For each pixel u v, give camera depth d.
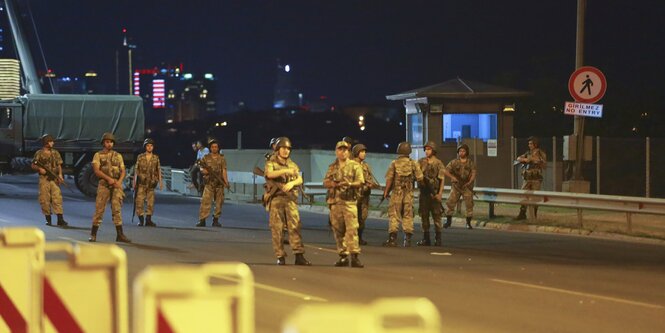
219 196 57.06
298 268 37.44
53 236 49.56
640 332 24.91
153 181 57.06
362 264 38.97
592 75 58.50
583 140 61.22
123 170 47.41
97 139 86.62
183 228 55.41
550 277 35.41
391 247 45.97
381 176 78.81
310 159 93.00
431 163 46.81
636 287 33.00
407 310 10.11
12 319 15.87
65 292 13.47
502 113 74.00
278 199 38.34
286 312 27.30
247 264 38.50
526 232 54.59
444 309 28.11
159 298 11.47
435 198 46.59
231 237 50.03
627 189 80.06
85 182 83.88
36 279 13.71
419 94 73.44
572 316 27.16
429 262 39.84
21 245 16.09
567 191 61.19
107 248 13.64
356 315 9.66
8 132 85.44
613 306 28.97
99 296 13.55
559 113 120.50
